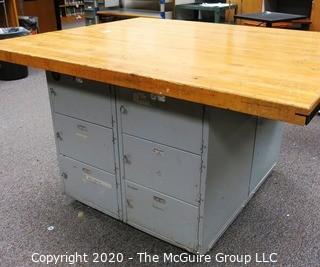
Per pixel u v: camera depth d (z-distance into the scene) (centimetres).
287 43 165
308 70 120
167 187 149
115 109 150
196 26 213
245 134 162
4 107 330
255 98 96
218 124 133
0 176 220
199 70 120
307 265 153
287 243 165
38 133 278
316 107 95
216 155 139
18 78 414
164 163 145
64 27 658
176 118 133
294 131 278
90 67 126
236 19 336
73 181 186
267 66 125
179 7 387
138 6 437
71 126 170
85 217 184
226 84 106
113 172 165
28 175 221
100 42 164
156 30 198
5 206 192
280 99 94
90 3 430
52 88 168
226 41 168
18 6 531
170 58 136
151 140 144
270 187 208
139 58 136
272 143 206
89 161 172
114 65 126
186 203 146
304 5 367
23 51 148
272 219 181
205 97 105
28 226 177
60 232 173
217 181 147
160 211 157
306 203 193
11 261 155
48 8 588
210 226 153
